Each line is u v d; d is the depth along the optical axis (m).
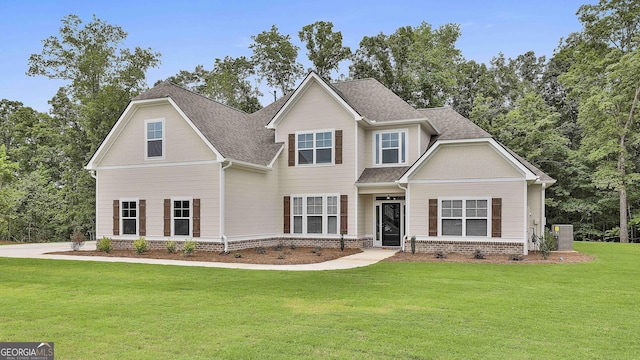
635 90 31.44
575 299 9.74
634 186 33.31
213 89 40.69
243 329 7.34
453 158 19.31
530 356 6.07
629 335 7.07
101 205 22.03
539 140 35.06
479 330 7.29
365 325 7.56
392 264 15.65
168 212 20.47
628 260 16.92
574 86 35.81
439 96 40.41
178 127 20.47
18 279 12.75
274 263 16.33
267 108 27.14
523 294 10.30
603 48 34.62
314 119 22.59
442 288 11.05
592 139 33.16
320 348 6.38
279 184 23.17
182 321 7.86
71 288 11.27
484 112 37.09
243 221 20.62
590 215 35.69
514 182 18.34
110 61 36.91
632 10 32.50
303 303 9.35
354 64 39.47
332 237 21.98
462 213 19.08
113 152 21.83
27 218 36.59
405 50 39.81
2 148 31.78
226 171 19.67
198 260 17.25
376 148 22.69
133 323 7.74
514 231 18.28
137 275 13.38
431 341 6.70
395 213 22.56
